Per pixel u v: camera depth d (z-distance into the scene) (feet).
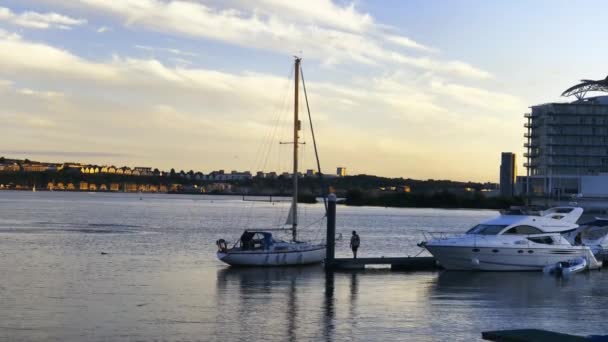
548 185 585.22
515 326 86.74
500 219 148.66
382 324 86.63
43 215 443.73
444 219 552.82
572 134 586.45
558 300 107.55
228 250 148.87
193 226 348.59
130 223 362.74
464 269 144.36
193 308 96.17
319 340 77.61
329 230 148.05
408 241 264.72
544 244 143.33
